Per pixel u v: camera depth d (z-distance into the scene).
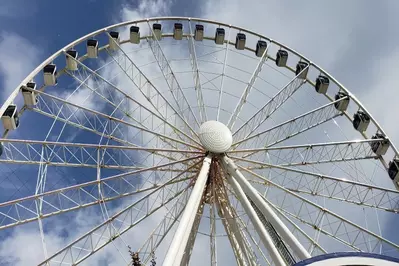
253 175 28.67
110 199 27.08
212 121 30.34
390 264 14.93
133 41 36.03
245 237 28.48
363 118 32.38
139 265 25.42
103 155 27.47
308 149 29.55
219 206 30.28
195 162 29.34
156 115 29.52
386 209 28.69
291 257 22.62
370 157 31.36
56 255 25.00
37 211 25.23
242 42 37.25
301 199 27.75
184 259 27.94
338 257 14.98
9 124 27.11
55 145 26.61
